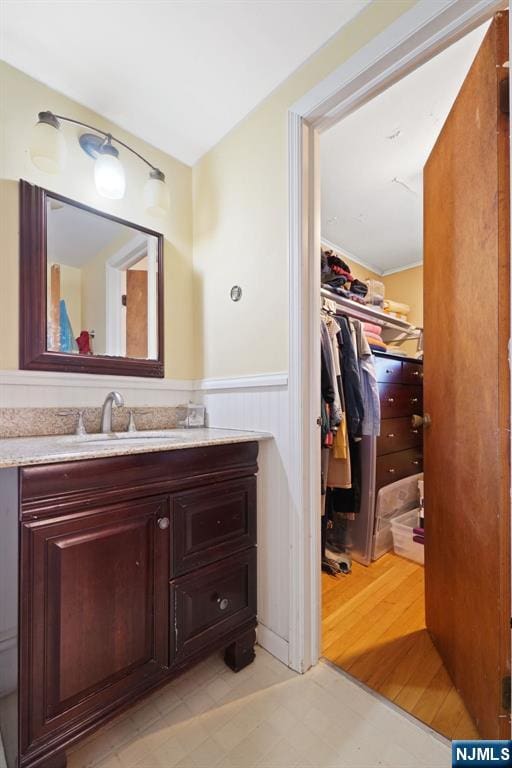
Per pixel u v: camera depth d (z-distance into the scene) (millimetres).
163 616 1048
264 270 1435
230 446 1245
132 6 1117
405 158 1919
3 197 1271
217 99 1456
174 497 1081
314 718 1063
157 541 1040
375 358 2229
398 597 1725
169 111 1521
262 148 1457
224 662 1298
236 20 1155
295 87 1325
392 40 1034
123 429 1567
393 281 3486
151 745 979
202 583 1148
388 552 2225
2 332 1257
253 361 1479
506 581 875
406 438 2543
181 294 1800
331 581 1877
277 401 1362
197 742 988
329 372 1714
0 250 1259
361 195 2273
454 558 1176
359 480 2068
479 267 975
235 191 1590
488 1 888
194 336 1829
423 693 1154
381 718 1064
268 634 1350
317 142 1345
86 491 902
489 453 931
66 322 1413
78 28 1182
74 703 876
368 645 1387
